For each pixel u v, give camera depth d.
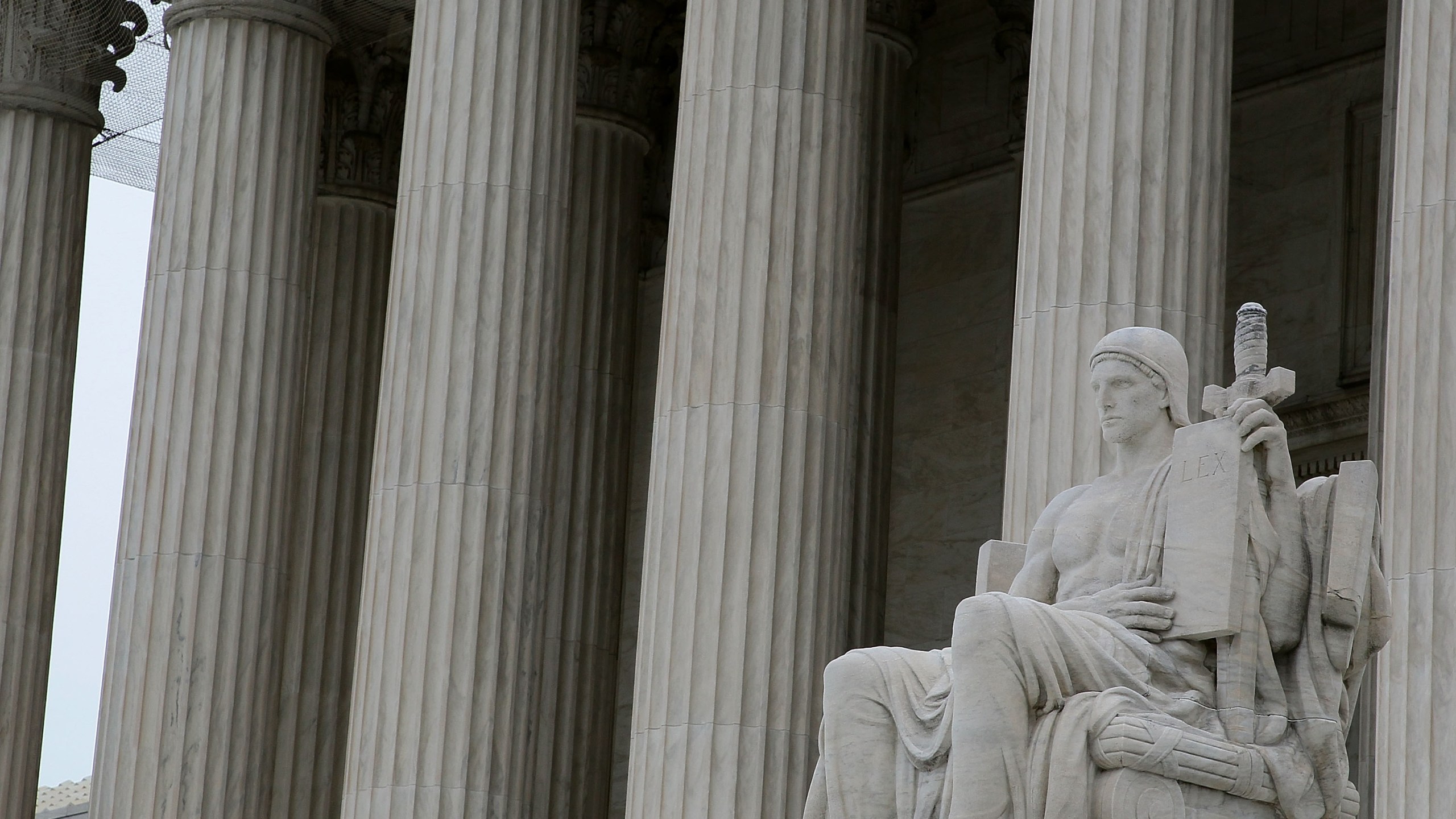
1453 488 19.47
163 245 32.16
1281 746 12.24
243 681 30.97
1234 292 35.12
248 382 31.66
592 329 35.91
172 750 30.52
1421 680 19.12
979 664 12.09
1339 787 12.27
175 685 30.67
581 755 34.44
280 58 32.62
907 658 12.77
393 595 27.89
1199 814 12.00
